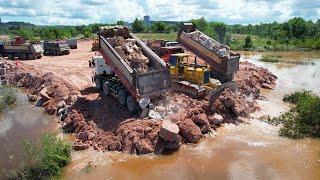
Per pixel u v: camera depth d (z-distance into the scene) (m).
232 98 20.73
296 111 21.59
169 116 18.36
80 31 88.12
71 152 16.48
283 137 18.31
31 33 80.69
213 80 23.08
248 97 24.27
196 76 22.19
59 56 43.59
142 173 14.55
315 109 19.59
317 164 15.34
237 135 18.39
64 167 14.98
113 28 22.86
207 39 27.53
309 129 18.88
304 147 17.12
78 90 24.34
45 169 14.16
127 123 17.52
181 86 22.16
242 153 16.36
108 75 23.08
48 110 22.39
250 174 14.43
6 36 84.62
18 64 34.84
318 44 65.00
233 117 20.42
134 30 90.69
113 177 14.24
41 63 37.28
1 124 20.64
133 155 16.05
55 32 74.00
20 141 17.95
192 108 19.48
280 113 21.80
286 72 37.50
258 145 17.25
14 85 29.50
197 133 17.48
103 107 20.30
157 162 15.48
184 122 17.69
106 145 16.78
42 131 19.30
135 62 20.12
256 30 106.81
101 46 21.52
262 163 15.41
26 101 25.22
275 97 25.98
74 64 36.38
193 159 15.75
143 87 18.52
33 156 14.55
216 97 21.34
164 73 19.36
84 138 17.64
